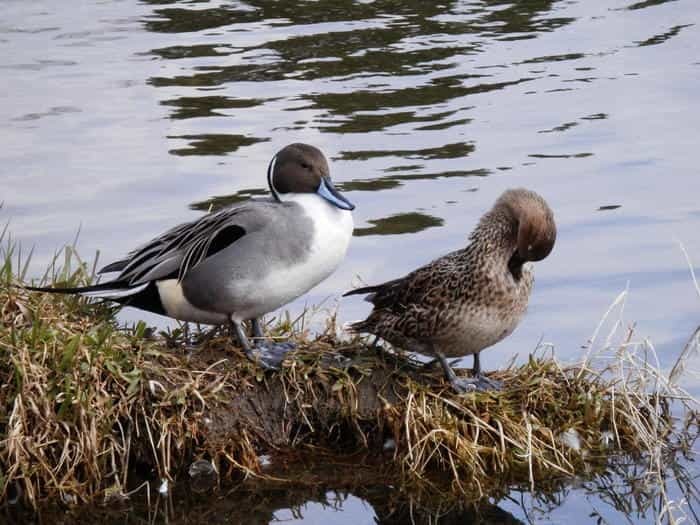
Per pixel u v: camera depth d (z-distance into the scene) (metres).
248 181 15.74
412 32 23.19
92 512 9.05
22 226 14.26
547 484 9.59
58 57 21.45
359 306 12.38
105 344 9.65
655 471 9.79
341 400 9.96
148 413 9.54
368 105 18.91
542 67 20.83
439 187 15.59
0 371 9.34
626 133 17.50
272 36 22.95
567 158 16.59
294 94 19.45
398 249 13.75
